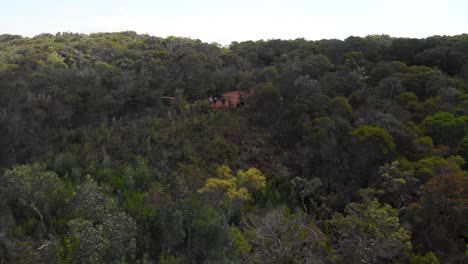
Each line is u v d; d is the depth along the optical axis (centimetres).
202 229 2308
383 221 1683
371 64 4494
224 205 2411
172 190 2634
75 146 3309
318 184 2702
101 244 1777
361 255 1561
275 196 2753
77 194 2238
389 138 2778
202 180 2730
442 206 2109
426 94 3838
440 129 3047
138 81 4081
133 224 2067
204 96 4197
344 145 3002
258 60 5609
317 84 3778
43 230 2270
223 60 5294
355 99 3709
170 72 4438
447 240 2020
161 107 3856
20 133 3422
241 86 4288
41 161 3103
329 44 5366
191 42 6316
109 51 5753
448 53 4672
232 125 3509
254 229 1945
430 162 2547
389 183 2420
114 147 3231
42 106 3766
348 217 1756
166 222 2336
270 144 3359
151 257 2278
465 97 3494
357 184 2766
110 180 2822
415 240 2086
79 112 3834
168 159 3095
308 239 1664
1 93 3847
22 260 1841
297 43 5906
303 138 3173
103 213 2094
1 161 3222
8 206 2438
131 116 3878
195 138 3350
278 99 3538
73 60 5278
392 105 3506
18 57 5400
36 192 2278
